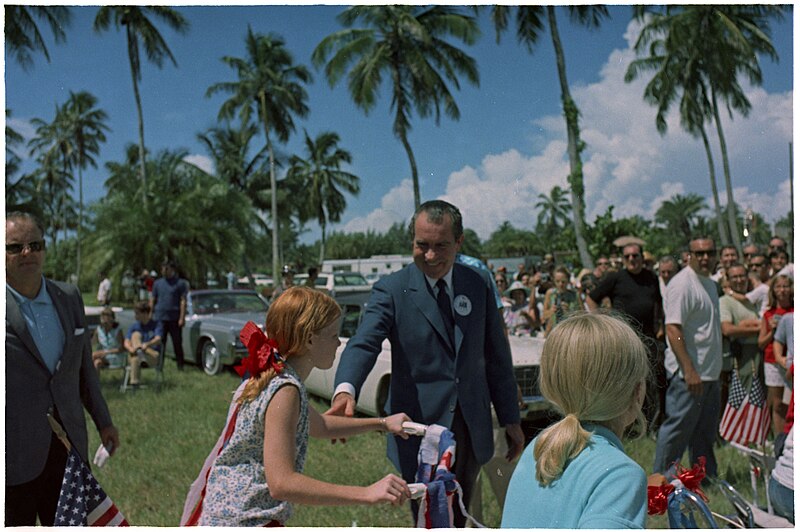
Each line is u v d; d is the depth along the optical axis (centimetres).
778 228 812
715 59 2292
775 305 467
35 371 255
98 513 257
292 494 173
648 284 527
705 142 2525
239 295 970
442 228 263
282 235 5281
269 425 178
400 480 188
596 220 1709
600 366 143
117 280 2608
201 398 710
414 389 270
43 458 255
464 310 273
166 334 882
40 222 264
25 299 259
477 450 270
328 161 5044
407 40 2383
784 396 437
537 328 789
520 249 5972
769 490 257
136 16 2734
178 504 398
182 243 2677
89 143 4569
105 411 295
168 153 3025
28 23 2061
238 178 4744
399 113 2488
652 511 170
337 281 1655
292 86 3394
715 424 417
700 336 405
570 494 141
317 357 192
